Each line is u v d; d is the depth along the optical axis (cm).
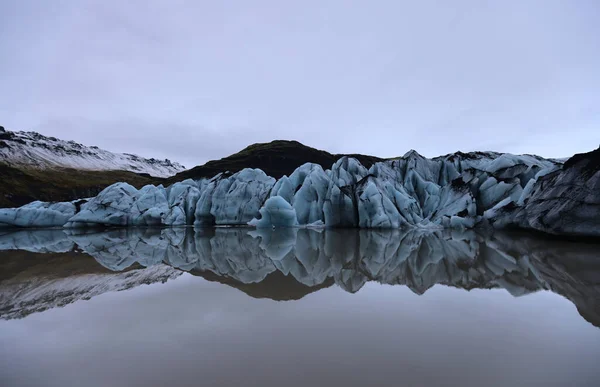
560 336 391
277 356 350
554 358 334
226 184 3956
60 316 513
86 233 2703
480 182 2783
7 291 696
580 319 448
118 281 787
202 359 347
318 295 617
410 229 2536
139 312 526
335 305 547
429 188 3200
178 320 482
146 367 332
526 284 661
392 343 381
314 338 402
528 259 971
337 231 2533
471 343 377
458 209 2553
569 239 1394
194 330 438
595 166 1477
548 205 1606
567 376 297
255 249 1439
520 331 410
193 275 848
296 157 7350
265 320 474
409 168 3422
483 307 516
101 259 1185
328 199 3064
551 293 586
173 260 1136
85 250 1484
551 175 1792
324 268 930
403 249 1320
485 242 1490
